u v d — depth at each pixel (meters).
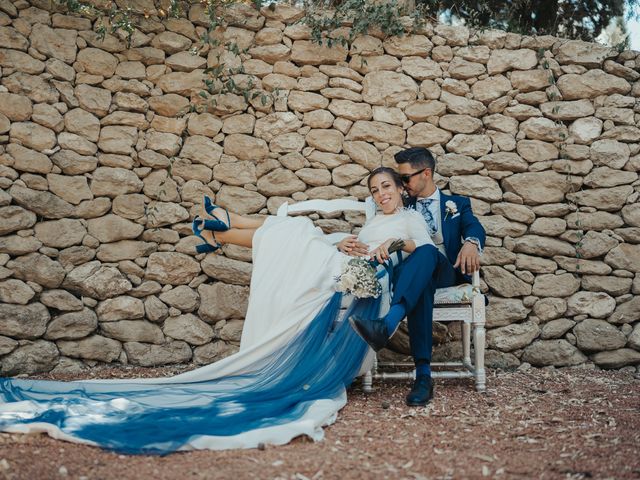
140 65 4.23
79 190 4.02
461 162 4.31
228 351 4.16
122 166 4.14
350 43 4.36
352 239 3.47
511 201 4.30
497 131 4.36
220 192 4.25
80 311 3.96
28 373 3.76
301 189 4.30
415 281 3.15
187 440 2.39
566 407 3.09
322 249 3.41
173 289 4.14
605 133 4.34
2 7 3.94
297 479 2.09
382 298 3.32
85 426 2.49
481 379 3.43
